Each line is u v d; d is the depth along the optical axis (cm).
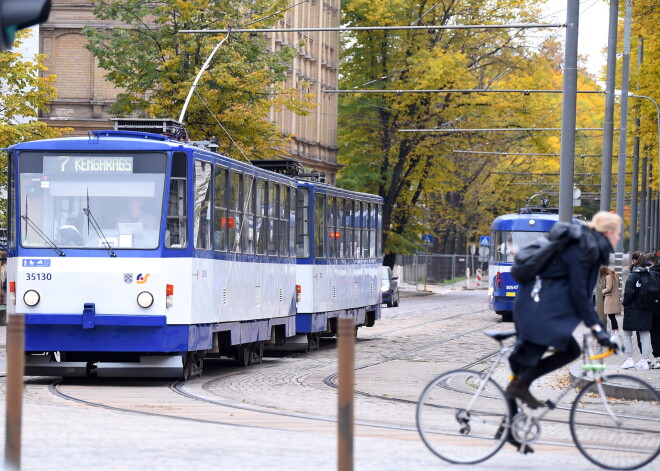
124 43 8275
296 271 6028
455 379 2311
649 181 16938
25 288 4028
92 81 10600
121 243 4025
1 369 4488
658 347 4531
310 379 4544
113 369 4069
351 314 6962
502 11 12612
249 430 2752
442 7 12562
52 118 10556
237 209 4762
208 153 4319
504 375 4734
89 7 10531
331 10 14450
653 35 7606
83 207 4050
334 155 14675
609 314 6016
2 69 7356
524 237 9500
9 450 1842
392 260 13675
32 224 4050
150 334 4009
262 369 5012
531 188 18262
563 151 4997
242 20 8312
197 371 4475
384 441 2591
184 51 8194
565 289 2197
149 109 8088
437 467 2211
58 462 2133
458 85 12231
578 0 5012
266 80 8388
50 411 3044
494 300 9438
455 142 12938
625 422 2284
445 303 12375
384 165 13225
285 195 5691
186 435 2600
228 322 4644
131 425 2777
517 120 12644
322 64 14050
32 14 1905
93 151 4075
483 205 17900
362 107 12850
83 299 4006
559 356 2258
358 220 7125
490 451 2270
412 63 12369
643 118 10188
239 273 4791
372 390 4088
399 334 7525
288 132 12612
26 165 4078
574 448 2605
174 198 4075
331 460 2244
